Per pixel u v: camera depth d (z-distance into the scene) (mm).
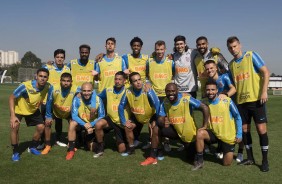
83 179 4582
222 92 5734
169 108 5500
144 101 5953
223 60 6273
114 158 5793
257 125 5172
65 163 5414
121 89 6266
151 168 5160
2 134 7855
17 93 5680
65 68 7324
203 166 5289
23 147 6590
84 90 5984
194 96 6871
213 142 5398
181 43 6543
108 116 6156
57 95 6359
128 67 7168
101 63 7160
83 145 6785
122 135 6199
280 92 35281
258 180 4586
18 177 4641
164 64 6758
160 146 5730
